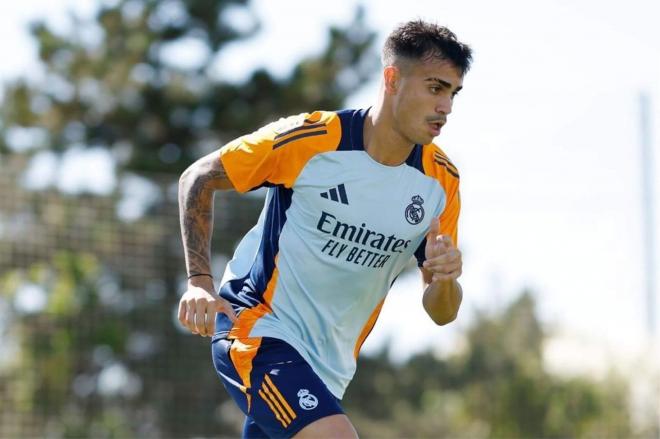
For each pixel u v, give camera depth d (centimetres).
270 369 1457
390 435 5319
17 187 4275
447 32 1438
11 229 4297
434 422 5334
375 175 1468
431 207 1502
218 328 1545
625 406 5112
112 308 4556
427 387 5272
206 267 1477
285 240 1498
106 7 6925
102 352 4509
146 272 4578
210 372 4719
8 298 4319
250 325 1504
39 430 4362
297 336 1510
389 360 5316
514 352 5144
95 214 4462
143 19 6956
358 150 1470
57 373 4428
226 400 4750
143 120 6819
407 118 1429
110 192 4612
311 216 1475
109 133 6838
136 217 4575
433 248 1419
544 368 5134
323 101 6894
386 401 5284
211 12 6938
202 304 1419
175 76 6794
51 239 4375
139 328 4600
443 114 1432
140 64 6862
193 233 1487
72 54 6812
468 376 5150
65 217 4394
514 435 5122
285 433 1420
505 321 5156
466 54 1438
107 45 6894
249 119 6781
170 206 4628
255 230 1579
